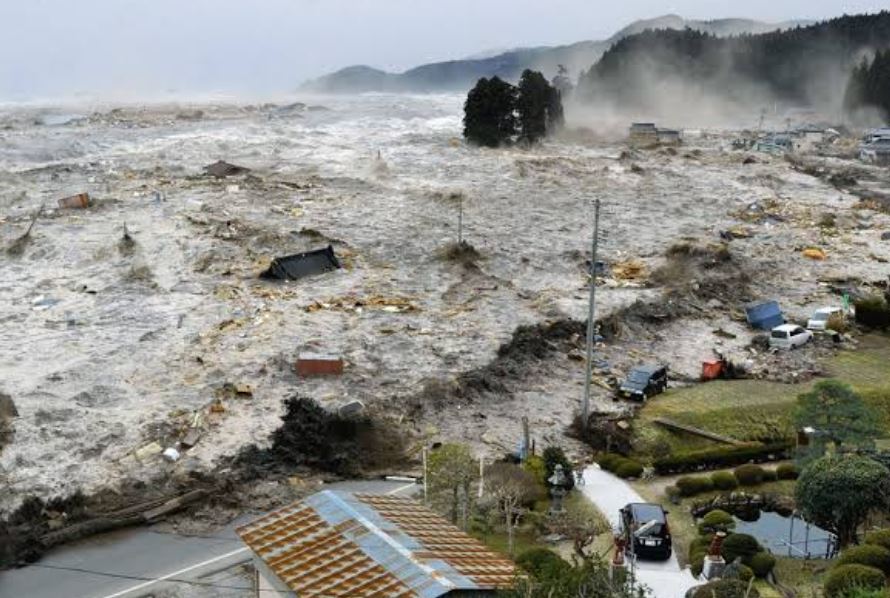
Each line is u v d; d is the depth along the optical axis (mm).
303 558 23172
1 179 96062
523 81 138875
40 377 46125
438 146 133625
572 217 86688
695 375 49500
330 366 46469
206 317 55531
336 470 38031
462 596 21234
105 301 58781
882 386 47250
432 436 41188
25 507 33844
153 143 131250
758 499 34500
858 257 73188
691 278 65062
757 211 90750
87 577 30312
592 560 24797
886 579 26062
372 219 82500
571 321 55094
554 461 35875
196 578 30125
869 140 145125
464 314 56969
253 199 88375
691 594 25906
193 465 37906
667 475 37719
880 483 28875
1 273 65125
